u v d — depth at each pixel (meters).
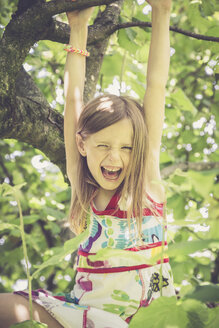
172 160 3.75
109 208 1.88
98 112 1.85
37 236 4.31
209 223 1.26
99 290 1.80
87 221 1.91
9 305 1.70
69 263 3.72
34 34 2.09
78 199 1.95
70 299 1.86
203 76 4.66
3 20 3.22
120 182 1.86
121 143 1.83
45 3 2.05
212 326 1.23
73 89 2.11
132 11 2.95
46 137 2.26
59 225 4.16
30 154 4.81
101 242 1.86
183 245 1.17
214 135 4.59
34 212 4.12
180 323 1.24
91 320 1.73
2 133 2.11
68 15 2.12
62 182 3.02
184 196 3.26
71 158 2.06
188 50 4.45
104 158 1.83
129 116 1.86
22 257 4.02
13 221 3.68
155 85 2.00
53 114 2.31
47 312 1.74
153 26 2.02
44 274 3.91
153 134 1.99
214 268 4.06
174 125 4.54
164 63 2.01
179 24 4.29
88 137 1.86
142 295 1.79
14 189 1.37
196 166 3.43
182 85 4.84
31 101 2.23
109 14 2.44
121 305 1.78
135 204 1.85
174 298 1.25
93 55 2.63
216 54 2.54
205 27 2.96
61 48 2.77
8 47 2.04
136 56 2.89
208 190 1.09
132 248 1.84
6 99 2.03
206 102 4.55
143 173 1.89
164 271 1.85
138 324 1.24
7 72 2.03
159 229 1.89
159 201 1.95
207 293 1.16
